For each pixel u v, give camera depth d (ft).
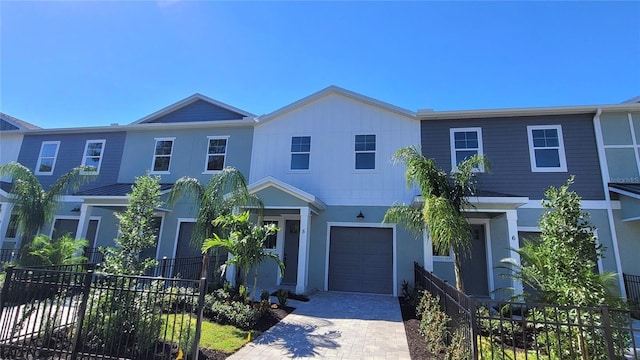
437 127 41.55
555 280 15.76
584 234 15.33
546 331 13.25
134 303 17.22
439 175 25.14
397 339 20.67
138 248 21.71
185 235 44.88
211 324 22.22
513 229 32.04
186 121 54.29
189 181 34.27
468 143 40.19
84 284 16.66
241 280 40.52
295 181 43.70
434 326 19.03
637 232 33.99
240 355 17.34
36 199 37.24
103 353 15.80
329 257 40.55
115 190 44.21
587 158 36.99
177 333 19.80
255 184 38.32
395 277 37.99
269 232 28.19
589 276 14.74
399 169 41.24
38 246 31.42
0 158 53.98
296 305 30.53
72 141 53.01
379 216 40.40
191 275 35.86
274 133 46.32
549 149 38.17
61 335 17.74
